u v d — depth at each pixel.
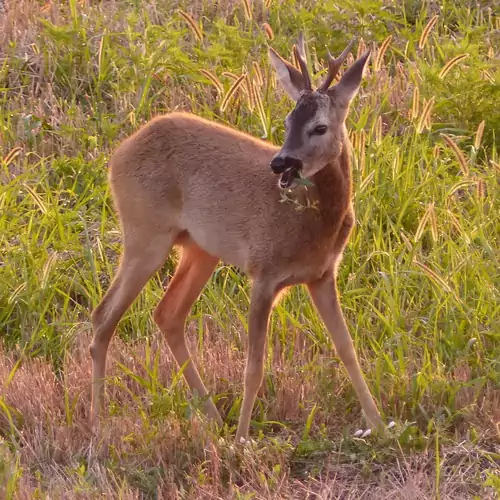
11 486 8.92
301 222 10.01
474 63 15.63
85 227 12.99
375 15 18.11
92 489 9.06
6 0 19.17
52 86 16.73
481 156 15.16
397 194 13.64
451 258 12.33
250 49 17.05
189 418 10.09
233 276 12.59
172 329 11.34
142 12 18.50
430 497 9.02
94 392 10.84
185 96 16.12
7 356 11.80
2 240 13.21
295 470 9.74
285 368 11.20
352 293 12.27
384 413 10.69
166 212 10.92
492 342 11.47
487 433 10.09
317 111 9.65
